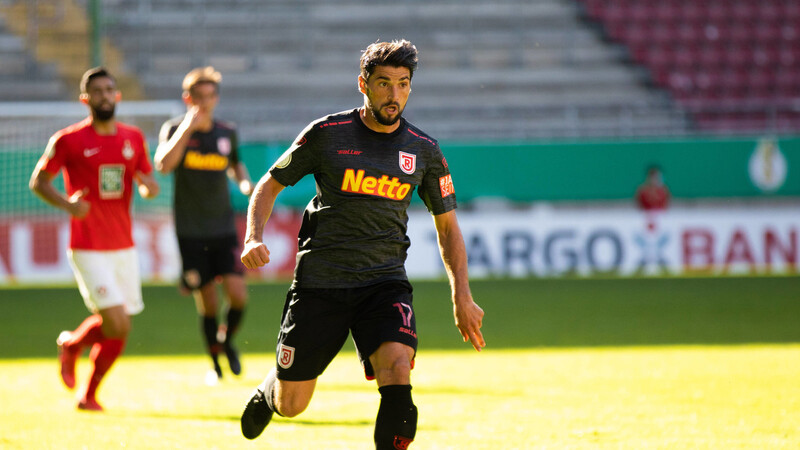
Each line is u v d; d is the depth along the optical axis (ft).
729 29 263.90
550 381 79.10
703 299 155.22
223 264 86.69
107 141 71.87
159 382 82.43
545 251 202.69
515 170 200.34
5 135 188.24
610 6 266.98
